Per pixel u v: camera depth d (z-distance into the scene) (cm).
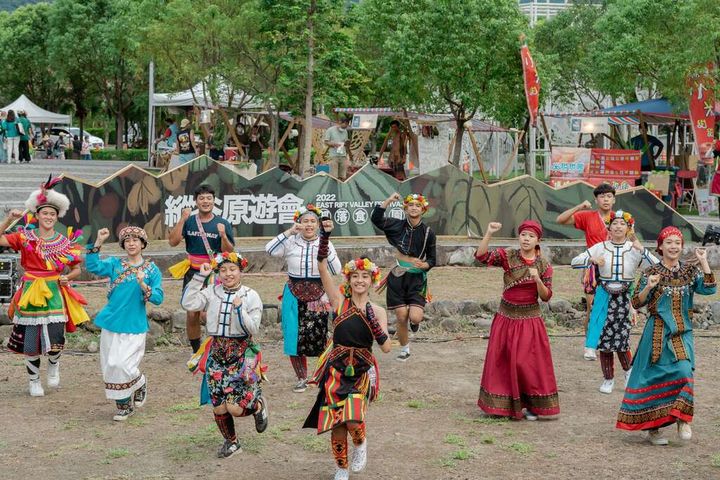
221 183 1684
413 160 3247
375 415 883
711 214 2464
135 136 6975
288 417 873
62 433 817
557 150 2611
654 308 796
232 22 2714
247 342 750
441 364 1102
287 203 1727
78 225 1566
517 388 856
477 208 1798
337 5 2623
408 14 3011
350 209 1758
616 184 2552
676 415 771
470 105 2938
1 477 696
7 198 2111
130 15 3431
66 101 6850
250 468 725
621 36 2995
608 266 972
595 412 899
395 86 3069
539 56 2994
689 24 2630
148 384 995
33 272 947
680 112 2820
